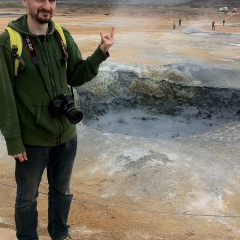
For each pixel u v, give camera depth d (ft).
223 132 30.27
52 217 10.68
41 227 16.12
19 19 8.79
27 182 9.40
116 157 24.67
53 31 8.75
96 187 21.26
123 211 18.49
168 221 17.70
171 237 16.08
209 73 43.75
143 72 43.32
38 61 8.57
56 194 10.37
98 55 9.39
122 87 42.80
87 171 23.18
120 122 41.32
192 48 79.56
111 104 42.16
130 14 240.94
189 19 202.08
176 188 20.95
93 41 91.91
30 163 9.18
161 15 228.63
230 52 73.67
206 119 41.42
